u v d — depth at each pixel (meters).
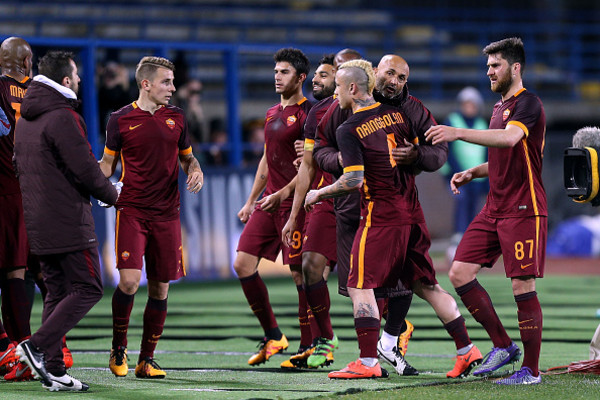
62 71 17.11
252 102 64.81
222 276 44.66
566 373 19.02
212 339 26.44
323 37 74.88
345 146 17.67
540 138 17.88
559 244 62.91
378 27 74.88
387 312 19.86
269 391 16.88
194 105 45.81
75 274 17.03
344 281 19.25
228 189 44.97
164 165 19.09
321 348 20.20
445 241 64.25
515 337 26.30
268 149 21.95
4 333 19.17
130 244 18.97
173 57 44.72
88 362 21.78
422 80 75.44
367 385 17.48
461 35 80.88
